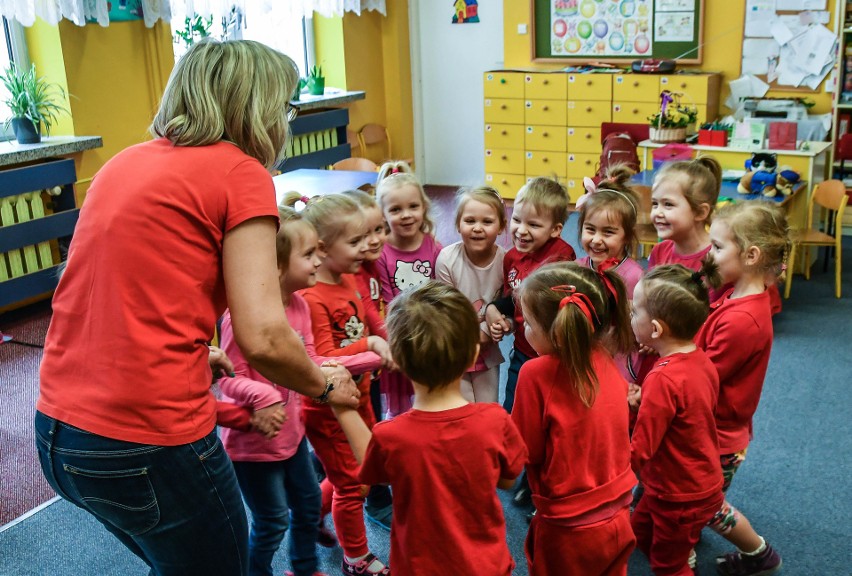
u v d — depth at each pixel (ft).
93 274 4.82
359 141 24.93
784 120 18.56
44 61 16.83
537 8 23.90
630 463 6.32
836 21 19.76
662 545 6.92
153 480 4.79
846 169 19.70
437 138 27.43
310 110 22.68
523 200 8.68
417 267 9.29
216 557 5.20
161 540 5.03
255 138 5.11
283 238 6.47
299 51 23.75
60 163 16.05
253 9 21.16
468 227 8.86
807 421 10.80
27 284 15.85
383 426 5.34
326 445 7.17
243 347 4.83
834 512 8.71
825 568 7.78
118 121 18.15
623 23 22.84
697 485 6.63
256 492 6.70
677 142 18.74
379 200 9.14
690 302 6.40
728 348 7.09
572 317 5.63
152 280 4.73
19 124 15.88
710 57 21.99
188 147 4.96
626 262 8.45
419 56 26.76
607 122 21.66
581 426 5.81
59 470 4.92
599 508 5.88
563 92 22.61
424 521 5.25
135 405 4.70
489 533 5.38
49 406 4.91
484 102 23.81
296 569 7.30
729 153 17.35
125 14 17.85
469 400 9.23
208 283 4.91
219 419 5.98
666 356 6.64
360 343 7.45
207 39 5.17
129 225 4.75
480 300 9.14
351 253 7.48
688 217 8.69
